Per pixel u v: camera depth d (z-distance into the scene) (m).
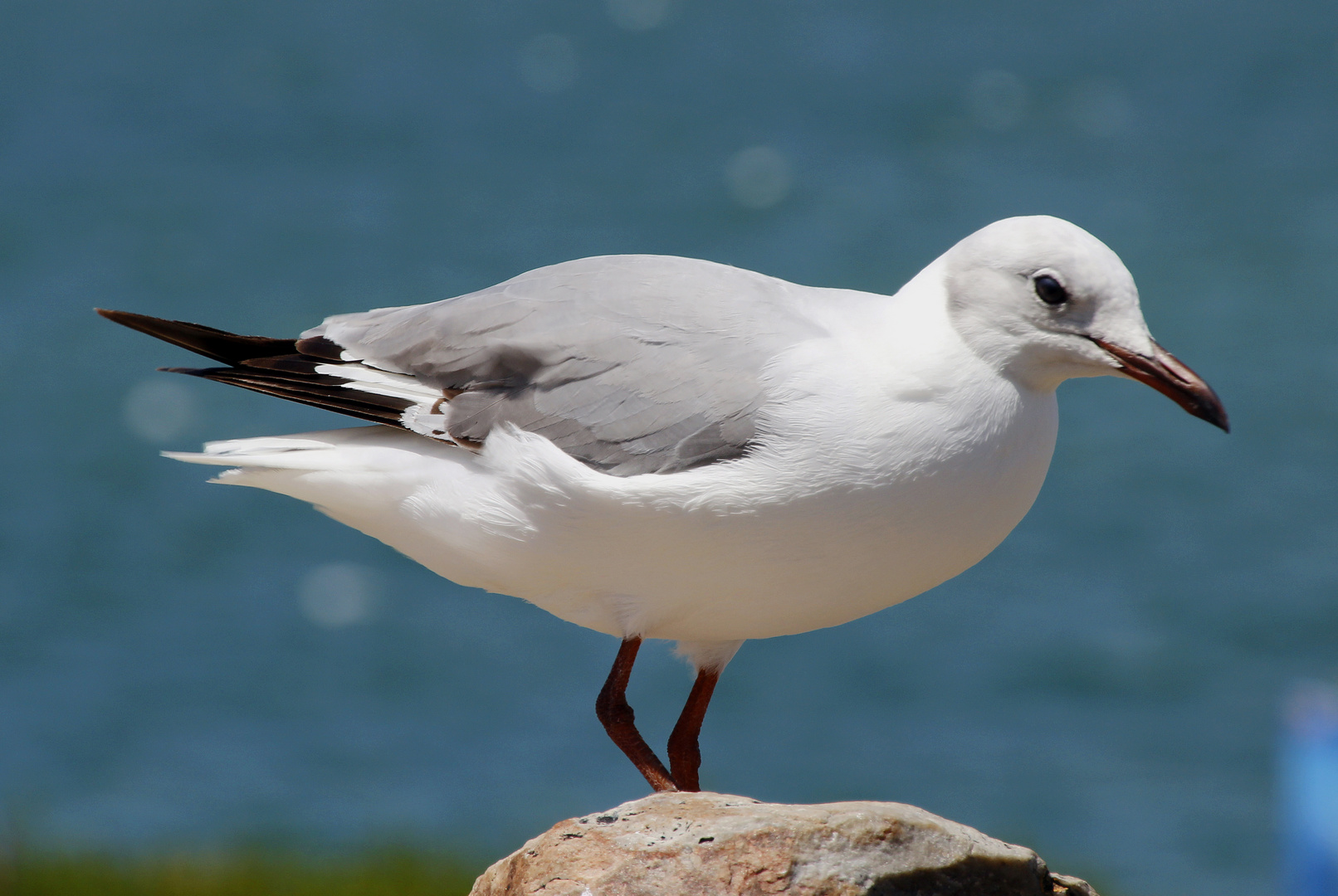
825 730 17.25
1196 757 16.52
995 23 90.38
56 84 67.69
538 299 5.04
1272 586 20.97
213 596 22.22
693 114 65.12
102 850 9.94
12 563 23.20
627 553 4.69
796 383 4.57
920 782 16.02
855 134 60.31
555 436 4.80
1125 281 4.50
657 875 4.11
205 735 17.69
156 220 45.12
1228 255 38.34
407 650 20.06
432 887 8.88
